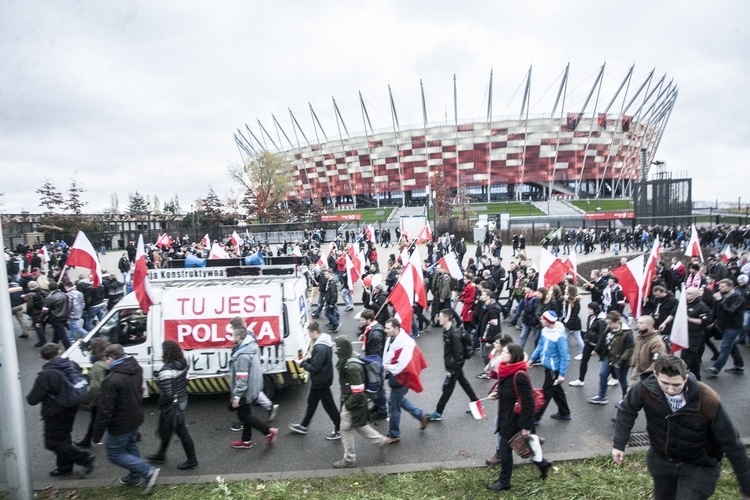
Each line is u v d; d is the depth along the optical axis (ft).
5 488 18.13
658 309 29.32
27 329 44.04
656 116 360.28
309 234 148.87
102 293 44.86
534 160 333.42
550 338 22.45
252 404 21.36
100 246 136.77
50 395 18.16
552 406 25.58
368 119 356.79
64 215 146.92
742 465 11.18
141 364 26.00
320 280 50.60
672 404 11.57
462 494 16.79
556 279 38.81
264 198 221.05
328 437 22.13
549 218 192.13
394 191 374.02
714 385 28.07
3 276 15.88
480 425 23.30
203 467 19.65
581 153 329.31
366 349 24.00
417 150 351.25
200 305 26.37
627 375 23.79
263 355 26.16
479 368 32.45
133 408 17.22
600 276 41.60
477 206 311.06
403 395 21.26
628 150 340.18
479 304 35.68
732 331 28.76
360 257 57.88
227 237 157.69
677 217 117.08
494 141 335.26
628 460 19.11
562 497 16.43
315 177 391.65
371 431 19.61
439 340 40.42
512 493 16.75
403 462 19.66
